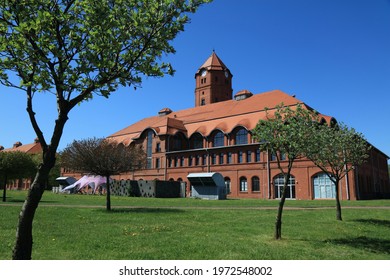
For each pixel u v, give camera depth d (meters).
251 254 8.84
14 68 6.16
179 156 61.00
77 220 15.71
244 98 65.62
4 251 8.77
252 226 14.25
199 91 86.25
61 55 6.13
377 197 51.84
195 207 25.42
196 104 86.44
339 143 16.69
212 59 87.00
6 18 6.16
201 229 13.17
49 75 6.12
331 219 17.42
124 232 12.12
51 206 24.44
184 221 15.77
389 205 27.94
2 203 28.45
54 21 6.10
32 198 6.02
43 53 6.21
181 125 66.88
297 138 11.75
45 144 6.31
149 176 64.69
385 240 11.92
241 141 53.91
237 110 60.28
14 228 12.65
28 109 6.28
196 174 45.72
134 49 6.92
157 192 48.06
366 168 49.06
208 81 85.00
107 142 28.69
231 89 88.25
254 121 54.06
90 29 6.49
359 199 41.94
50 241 10.22
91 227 13.36
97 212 20.11
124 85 6.65
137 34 6.74
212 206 26.45
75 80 6.28
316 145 12.64
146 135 66.94
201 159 57.72
